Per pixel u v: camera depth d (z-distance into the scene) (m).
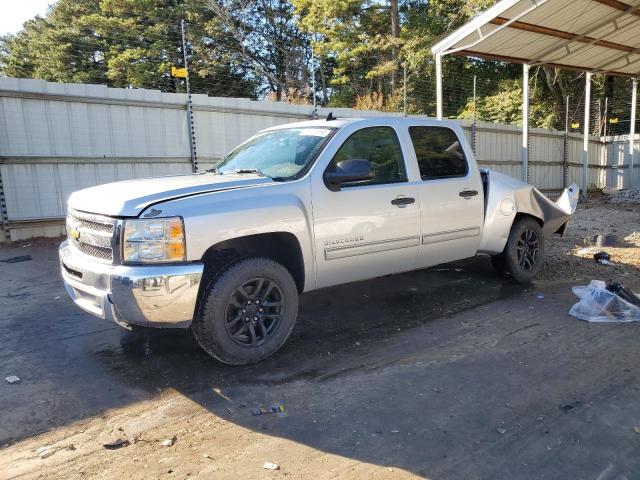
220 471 2.77
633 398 3.52
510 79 30.58
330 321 5.12
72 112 9.45
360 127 4.77
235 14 30.22
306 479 2.69
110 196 3.90
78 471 2.78
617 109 27.64
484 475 2.71
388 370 3.99
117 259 3.62
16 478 2.72
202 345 3.89
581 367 4.01
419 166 5.16
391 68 26.56
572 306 5.52
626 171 21.94
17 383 3.81
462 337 4.67
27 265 7.62
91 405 3.49
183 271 3.58
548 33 11.58
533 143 19.00
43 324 5.08
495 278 6.70
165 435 3.14
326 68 30.47
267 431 3.16
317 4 28.38
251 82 29.98
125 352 4.38
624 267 7.33
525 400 3.49
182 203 3.68
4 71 31.91
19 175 9.10
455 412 3.34
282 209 4.06
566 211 7.13
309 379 3.85
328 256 4.41
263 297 4.09
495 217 5.88
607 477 2.70
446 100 30.17
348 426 3.19
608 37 12.68
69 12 31.00
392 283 6.51
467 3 26.73
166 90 27.88
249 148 5.24
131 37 27.23
